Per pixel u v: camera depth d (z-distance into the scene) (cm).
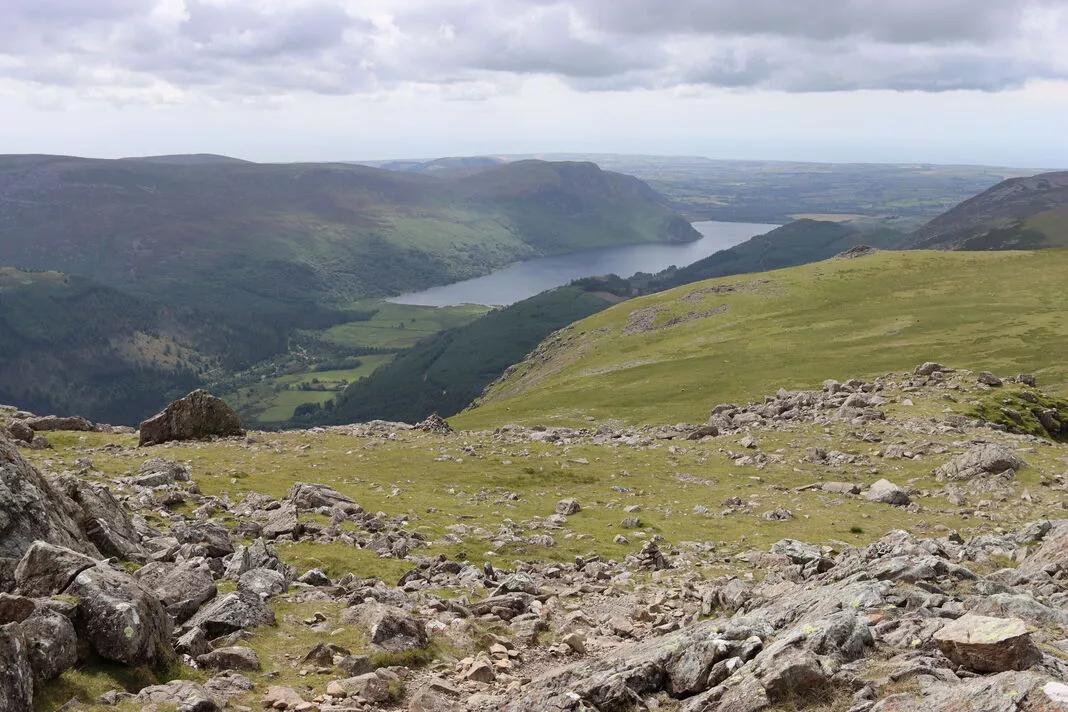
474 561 3516
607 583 3253
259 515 3859
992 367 13300
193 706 1562
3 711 1351
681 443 7050
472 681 2025
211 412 6725
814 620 1850
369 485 5109
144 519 3338
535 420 13575
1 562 1948
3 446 2248
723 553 3884
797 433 7119
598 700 1734
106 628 1684
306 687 1859
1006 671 1412
